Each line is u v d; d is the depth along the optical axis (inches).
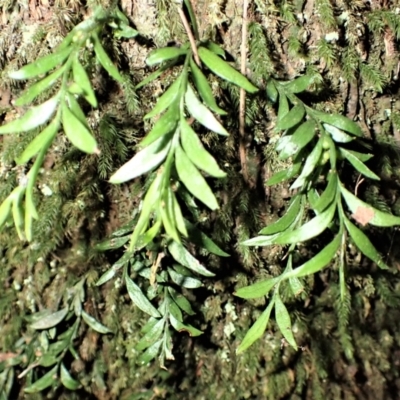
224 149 13.8
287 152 11.8
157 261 12.7
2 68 13.7
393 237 14.6
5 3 13.4
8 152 13.8
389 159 14.1
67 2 13.3
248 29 13.3
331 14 13.2
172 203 11.1
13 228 14.1
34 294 14.4
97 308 14.4
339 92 13.7
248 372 14.6
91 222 14.1
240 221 14.0
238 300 14.5
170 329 14.2
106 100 13.6
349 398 14.7
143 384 14.6
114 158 13.8
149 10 13.3
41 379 13.6
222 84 13.4
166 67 12.5
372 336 15.0
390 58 13.8
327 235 14.3
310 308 14.8
